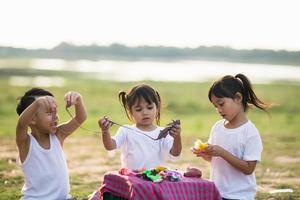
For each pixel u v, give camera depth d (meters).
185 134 17.17
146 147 6.91
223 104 6.77
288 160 13.13
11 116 21.03
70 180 10.47
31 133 6.61
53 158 6.54
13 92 29.97
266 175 11.30
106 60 145.88
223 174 6.93
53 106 6.30
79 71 66.12
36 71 60.50
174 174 6.21
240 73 7.01
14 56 150.38
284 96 31.86
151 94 6.89
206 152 6.67
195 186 6.11
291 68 107.81
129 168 6.93
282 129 19.22
